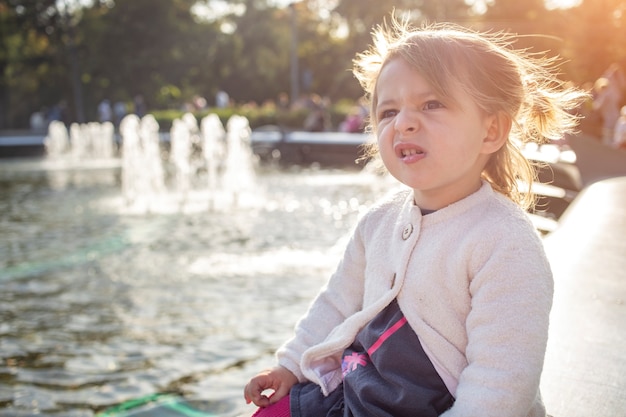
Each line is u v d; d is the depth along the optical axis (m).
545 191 6.74
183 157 14.72
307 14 53.25
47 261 6.59
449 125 1.36
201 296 5.25
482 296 1.31
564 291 3.05
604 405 1.90
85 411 3.33
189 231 8.08
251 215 9.24
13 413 3.32
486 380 1.27
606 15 19.20
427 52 1.37
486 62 1.38
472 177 1.43
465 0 34.00
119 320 4.72
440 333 1.38
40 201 11.34
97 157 22.03
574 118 1.58
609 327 2.55
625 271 3.36
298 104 28.12
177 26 40.91
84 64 39.69
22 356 4.07
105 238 7.75
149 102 41.59
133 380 3.69
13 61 41.31
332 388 1.56
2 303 5.19
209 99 52.62
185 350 4.11
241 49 51.34
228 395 3.46
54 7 38.97
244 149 14.19
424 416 1.36
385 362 1.40
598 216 4.98
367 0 45.22
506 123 1.42
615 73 12.97
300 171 15.51
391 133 1.41
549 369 2.15
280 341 4.22
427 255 1.40
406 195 1.56
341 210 9.56
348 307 1.63
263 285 5.52
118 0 39.56
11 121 44.84
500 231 1.34
